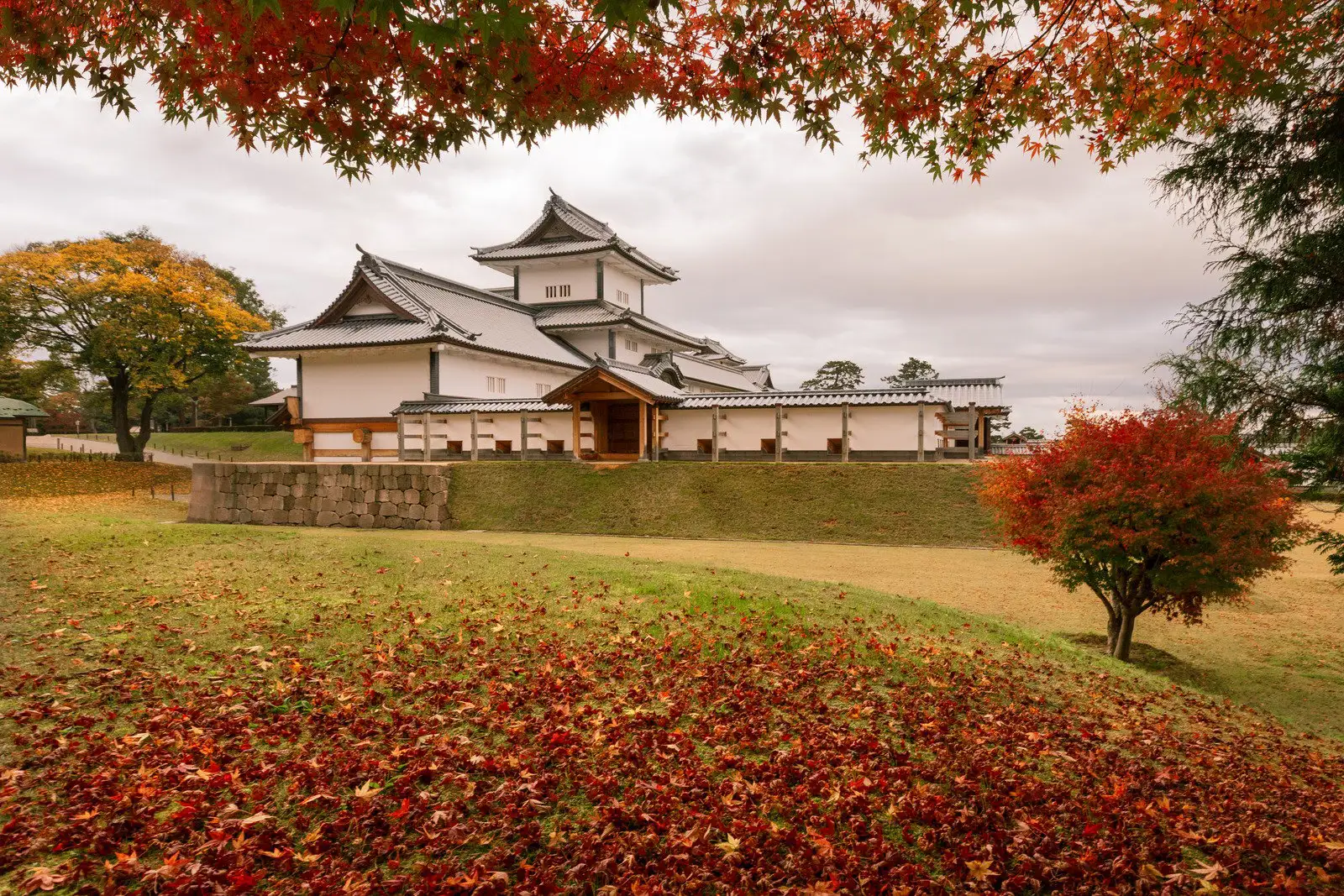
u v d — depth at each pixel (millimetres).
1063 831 4141
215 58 4391
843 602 9305
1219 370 5742
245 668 6156
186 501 29312
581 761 4664
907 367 66938
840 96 5246
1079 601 12641
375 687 5852
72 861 3400
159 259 36094
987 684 6824
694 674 6473
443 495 20625
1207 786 4957
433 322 27828
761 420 22656
